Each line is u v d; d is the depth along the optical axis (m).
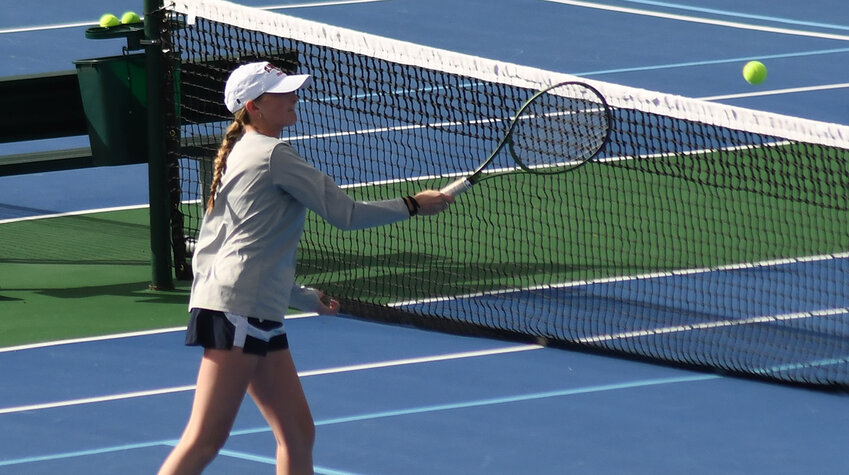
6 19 61.12
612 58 55.47
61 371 27.38
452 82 49.62
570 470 22.77
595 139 25.09
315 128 43.38
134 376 27.12
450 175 39.62
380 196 37.62
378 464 23.03
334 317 30.36
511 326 29.33
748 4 65.81
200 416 18.77
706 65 54.25
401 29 60.34
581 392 26.16
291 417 19.70
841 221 35.50
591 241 34.66
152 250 31.81
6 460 23.36
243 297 18.62
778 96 49.53
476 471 22.75
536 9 64.00
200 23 37.41
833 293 31.00
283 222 18.91
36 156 32.91
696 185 38.59
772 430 24.38
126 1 64.88
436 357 28.02
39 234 36.09
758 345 28.23
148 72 31.17
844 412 25.14
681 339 28.58
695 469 22.77
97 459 23.41
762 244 34.19
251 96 19.02
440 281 32.22
